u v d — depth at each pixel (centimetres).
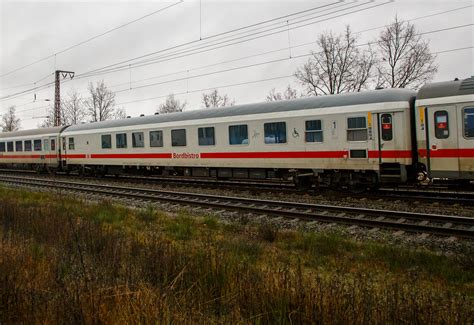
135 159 2075
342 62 3142
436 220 955
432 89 1209
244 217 1064
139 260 634
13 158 3105
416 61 2898
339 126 1366
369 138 1305
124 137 2127
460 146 1152
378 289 564
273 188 1608
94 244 735
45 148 2758
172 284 517
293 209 1183
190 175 1855
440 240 825
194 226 1014
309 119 1433
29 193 1666
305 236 857
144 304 431
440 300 477
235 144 1648
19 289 499
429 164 1212
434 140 1198
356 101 1334
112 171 2300
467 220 913
